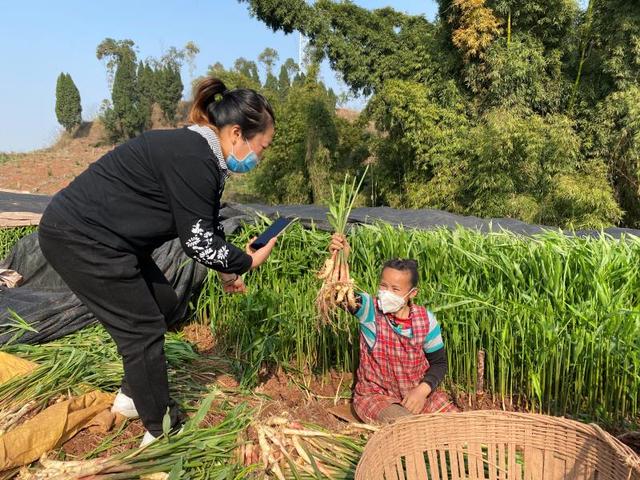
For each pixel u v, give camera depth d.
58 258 2.11
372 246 3.66
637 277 3.26
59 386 2.75
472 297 3.08
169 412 2.34
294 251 3.99
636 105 9.02
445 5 10.55
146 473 2.05
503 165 9.59
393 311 2.69
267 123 2.17
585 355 2.93
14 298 4.08
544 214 9.50
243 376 3.28
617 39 9.41
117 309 2.16
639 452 2.49
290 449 2.24
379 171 12.13
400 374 2.77
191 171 2.01
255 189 16.47
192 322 4.44
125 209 2.08
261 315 3.68
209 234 2.13
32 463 2.21
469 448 2.07
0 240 6.41
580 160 9.95
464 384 3.31
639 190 9.52
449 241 3.72
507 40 10.17
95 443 2.43
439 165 10.55
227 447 2.29
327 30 11.98
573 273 3.28
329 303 2.74
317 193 13.28
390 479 1.93
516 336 3.12
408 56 11.45
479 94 10.56
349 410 3.04
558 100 10.27
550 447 2.00
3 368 2.87
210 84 2.16
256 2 11.80
